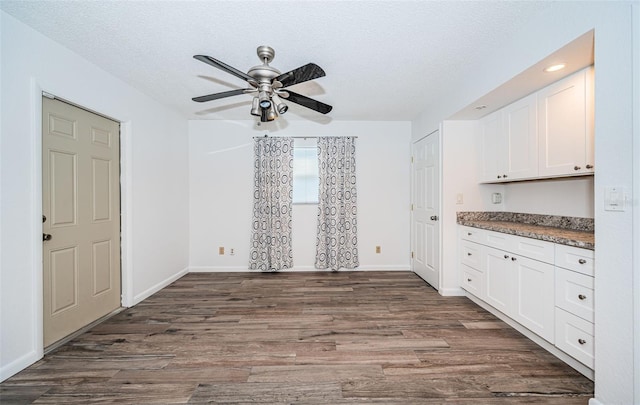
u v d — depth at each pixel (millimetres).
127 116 2762
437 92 2980
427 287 3420
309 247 4148
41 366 1813
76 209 2260
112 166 2658
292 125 4117
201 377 1719
